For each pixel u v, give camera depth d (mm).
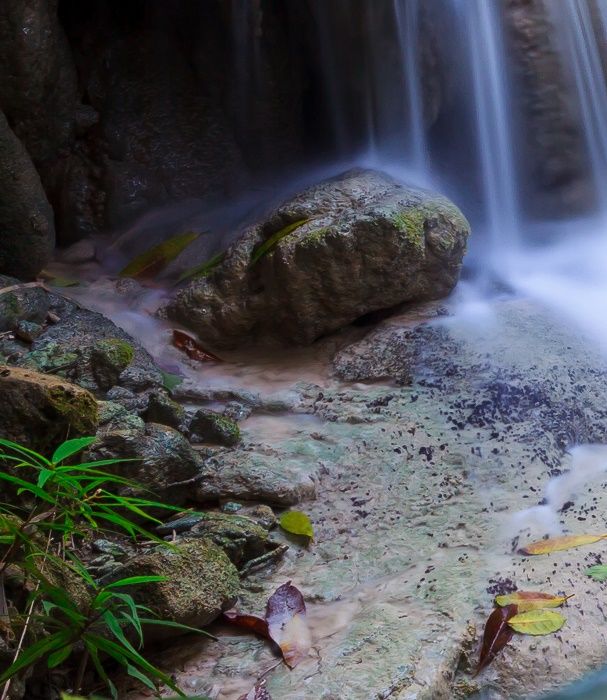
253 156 5859
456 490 3609
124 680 2816
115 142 5574
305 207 4723
